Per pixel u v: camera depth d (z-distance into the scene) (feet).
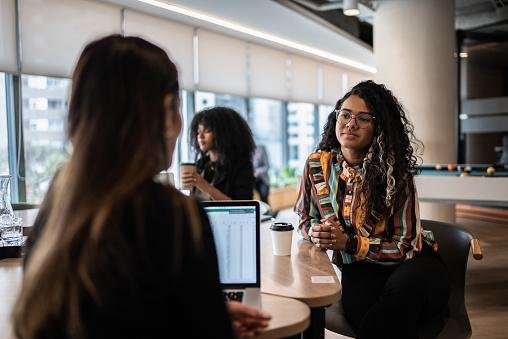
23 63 14.02
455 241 6.44
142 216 2.36
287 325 3.48
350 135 6.12
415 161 6.42
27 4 13.96
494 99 27.89
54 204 2.52
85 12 15.49
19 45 13.88
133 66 2.55
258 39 22.27
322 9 18.22
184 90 19.39
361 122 6.09
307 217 6.48
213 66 20.83
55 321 2.36
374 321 5.21
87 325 2.32
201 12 17.40
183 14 17.67
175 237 2.38
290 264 5.07
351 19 22.47
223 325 2.49
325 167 6.38
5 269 5.26
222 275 4.19
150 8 16.84
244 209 4.28
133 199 2.38
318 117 29.60
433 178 14.08
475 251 6.11
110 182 2.38
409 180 6.03
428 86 17.13
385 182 5.94
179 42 19.04
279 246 5.39
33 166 14.84
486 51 28.12
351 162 6.36
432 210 17.69
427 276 5.43
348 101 6.24
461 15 21.52
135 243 2.32
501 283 13.07
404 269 5.56
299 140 28.35
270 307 3.84
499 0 19.27
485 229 21.24
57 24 14.75
